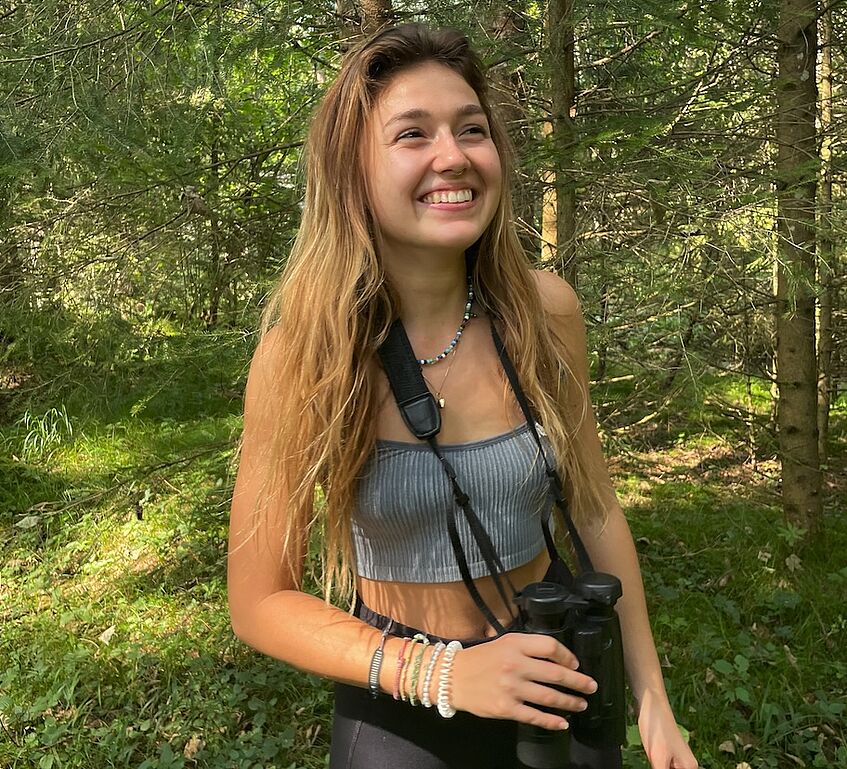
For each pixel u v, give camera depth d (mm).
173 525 4223
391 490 1196
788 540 3844
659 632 3361
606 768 1146
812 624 3400
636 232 3018
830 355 5062
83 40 2951
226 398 3402
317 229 1269
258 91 3555
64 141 2787
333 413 1182
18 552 4246
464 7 2979
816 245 3002
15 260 3393
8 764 2643
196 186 3148
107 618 3582
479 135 1202
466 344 1283
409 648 1117
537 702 1018
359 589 1344
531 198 3227
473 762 1257
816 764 2582
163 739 2768
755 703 2826
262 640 1213
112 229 3357
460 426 1244
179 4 3043
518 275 1323
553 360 1351
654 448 5383
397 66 1200
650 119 2771
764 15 3152
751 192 2729
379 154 1180
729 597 3666
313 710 2910
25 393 3438
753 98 2990
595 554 1454
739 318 3898
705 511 4469
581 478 1393
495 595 1262
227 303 3451
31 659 3248
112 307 3348
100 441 4945
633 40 3562
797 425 3982
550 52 2955
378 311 1226
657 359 3543
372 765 1277
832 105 3809
